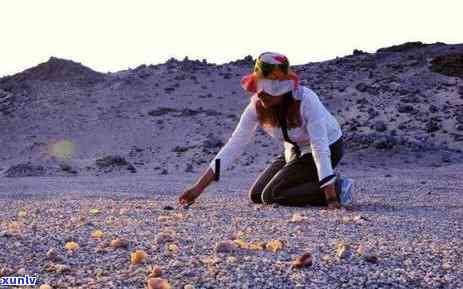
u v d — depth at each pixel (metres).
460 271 2.94
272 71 5.59
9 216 5.04
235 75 39.47
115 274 2.75
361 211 5.64
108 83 38.62
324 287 2.58
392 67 38.91
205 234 3.94
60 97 36.47
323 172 5.81
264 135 26.72
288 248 3.39
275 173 6.43
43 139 30.33
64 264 2.93
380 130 27.50
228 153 5.87
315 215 5.20
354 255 3.19
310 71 39.16
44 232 3.82
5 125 32.75
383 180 10.50
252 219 4.82
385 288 2.61
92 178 13.97
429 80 36.09
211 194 7.69
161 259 3.03
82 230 3.98
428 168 16.50
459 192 7.88
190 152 25.89
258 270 2.79
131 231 3.97
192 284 2.58
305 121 5.91
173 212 5.30
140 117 32.66
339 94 34.00
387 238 3.92
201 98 35.44
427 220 4.93
